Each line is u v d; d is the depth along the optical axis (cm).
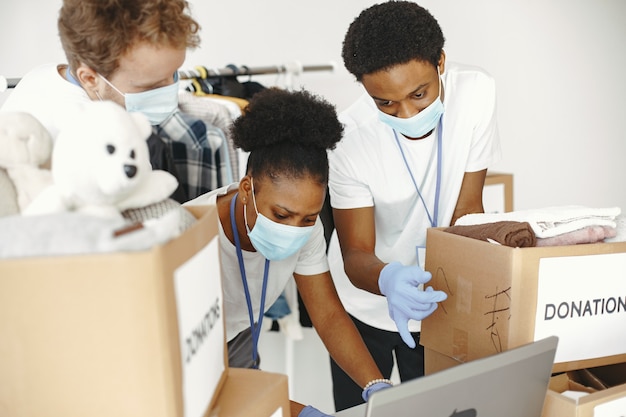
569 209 124
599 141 306
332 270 190
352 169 161
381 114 153
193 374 75
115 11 112
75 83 140
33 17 238
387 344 181
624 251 117
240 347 161
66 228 66
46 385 68
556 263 111
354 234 164
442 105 150
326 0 280
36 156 86
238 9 269
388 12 136
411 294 123
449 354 128
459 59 287
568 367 117
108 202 78
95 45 115
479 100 165
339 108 289
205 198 135
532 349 99
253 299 147
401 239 172
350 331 143
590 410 105
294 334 252
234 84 236
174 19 116
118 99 128
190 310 74
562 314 114
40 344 67
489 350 117
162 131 189
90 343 66
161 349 66
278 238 126
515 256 108
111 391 67
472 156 167
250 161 126
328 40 284
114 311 65
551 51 293
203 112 205
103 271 64
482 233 119
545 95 297
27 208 77
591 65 297
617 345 121
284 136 119
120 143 77
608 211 120
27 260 64
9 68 238
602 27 294
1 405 69
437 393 89
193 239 74
